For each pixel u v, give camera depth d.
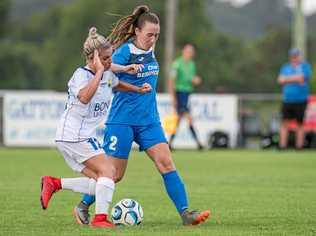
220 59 159.50
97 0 166.75
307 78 58.31
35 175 38.62
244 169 42.62
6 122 63.97
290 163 46.69
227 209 26.66
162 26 154.75
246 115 65.56
